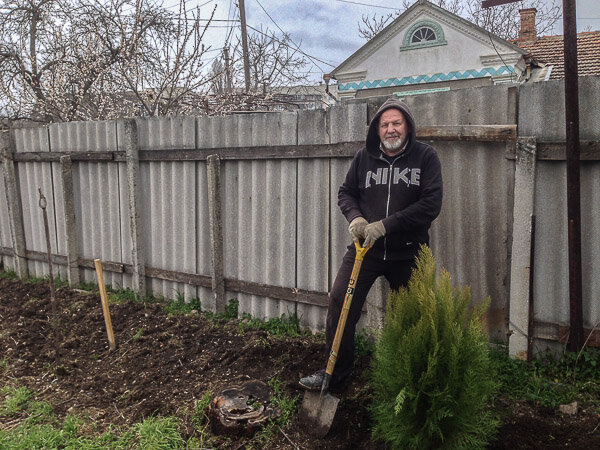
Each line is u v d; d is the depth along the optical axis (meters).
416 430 2.45
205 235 5.19
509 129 3.36
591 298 3.31
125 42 9.20
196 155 5.05
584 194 3.26
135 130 5.50
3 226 7.37
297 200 4.46
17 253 6.99
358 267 2.87
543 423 2.82
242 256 4.91
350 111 4.04
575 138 3.08
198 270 5.29
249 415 3.02
